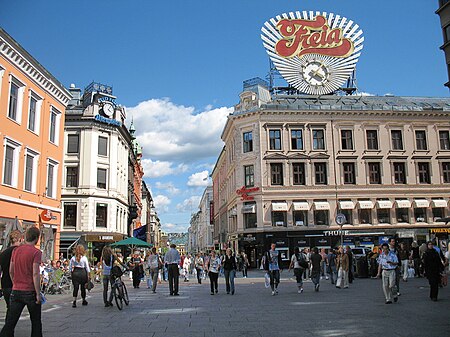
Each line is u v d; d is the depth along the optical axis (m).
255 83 47.72
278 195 42.69
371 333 8.48
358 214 43.22
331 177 43.53
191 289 20.73
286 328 9.23
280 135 44.00
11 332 6.98
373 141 45.09
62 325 9.92
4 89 23.08
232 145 49.28
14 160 24.48
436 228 44.06
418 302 13.01
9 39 22.66
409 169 44.91
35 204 26.47
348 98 50.19
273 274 16.69
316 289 17.55
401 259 21.34
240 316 11.05
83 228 41.56
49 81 28.02
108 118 44.53
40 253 7.27
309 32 48.38
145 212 96.25
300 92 48.50
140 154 73.44
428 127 45.94
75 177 42.56
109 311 12.46
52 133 29.83
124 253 48.03
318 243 42.12
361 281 22.89
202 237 127.81
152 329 9.28
